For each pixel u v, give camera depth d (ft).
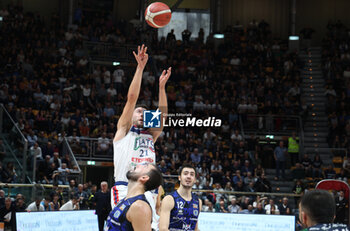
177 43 119.75
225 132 91.71
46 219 37.17
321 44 132.67
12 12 111.45
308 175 83.61
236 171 76.07
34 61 98.99
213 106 95.30
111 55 107.96
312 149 95.30
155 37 110.52
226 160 79.77
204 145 85.61
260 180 75.25
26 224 35.94
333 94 108.06
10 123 70.33
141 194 16.42
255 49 119.24
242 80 107.34
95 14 125.39
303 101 103.14
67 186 58.70
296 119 98.99
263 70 113.80
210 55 116.16
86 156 79.25
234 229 36.17
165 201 24.70
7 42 102.17
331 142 96.27
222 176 75.51
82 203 55.47
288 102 101.50
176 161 78.38
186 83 103.45
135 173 16.62
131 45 107.65
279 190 83.35
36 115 81.05
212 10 130.31
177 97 97.45
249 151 89.15
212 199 64.18
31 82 90.58
